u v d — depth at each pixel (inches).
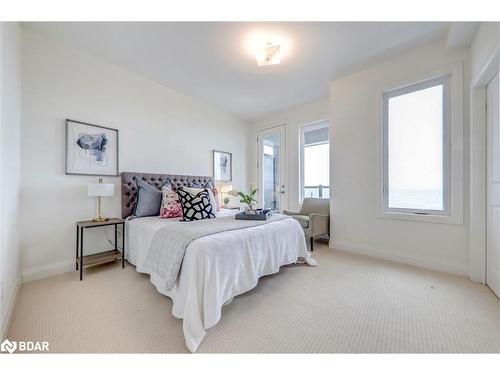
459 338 52.7
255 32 86.0
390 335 54.1
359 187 119.1
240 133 193.0
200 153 158.1
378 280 85.4
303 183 172.6
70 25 83.2
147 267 75.7
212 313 55.1
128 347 50.6
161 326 58.0
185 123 147.5
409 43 94.3
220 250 61.5
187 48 96.7
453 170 90.0
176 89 139.6
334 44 94.1
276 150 185.6
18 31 79.7
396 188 108.7
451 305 67.1
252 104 165.0
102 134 106.3
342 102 125.4
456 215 89.4
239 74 120.4
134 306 67.5
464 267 88.2
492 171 76.9
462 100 87.9
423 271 93.4
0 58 54.2
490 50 67.6
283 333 55.4
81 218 99.1
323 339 53.0
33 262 85.9
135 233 96.0
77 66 98.6
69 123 95.7
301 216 135.3
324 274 91.7
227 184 161.0
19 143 80.4
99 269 97.7
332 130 130.3
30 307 66.4
